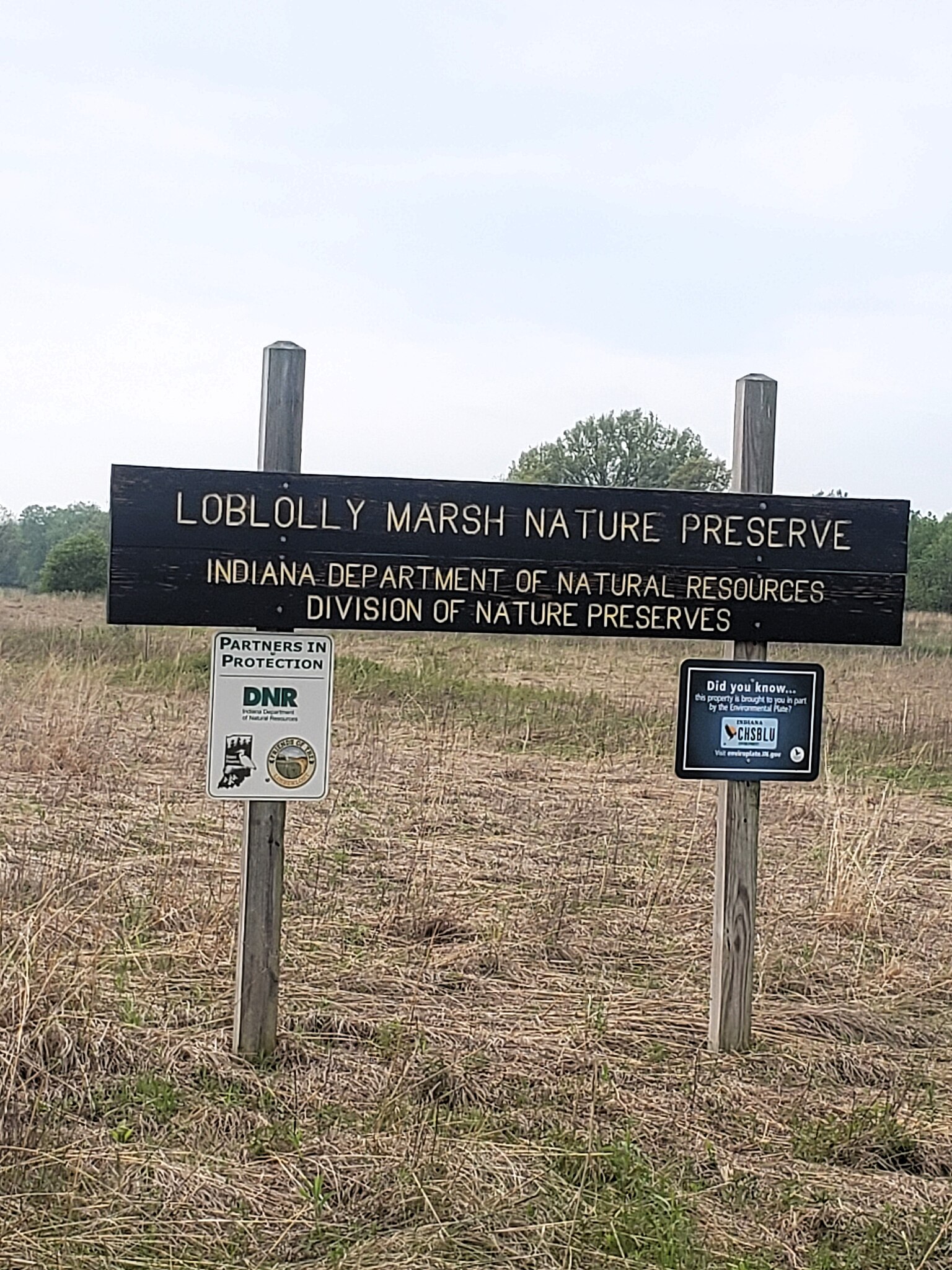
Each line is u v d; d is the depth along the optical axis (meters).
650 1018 5.65
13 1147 4.04
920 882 8.23
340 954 6.28
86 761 10.20
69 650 17.66
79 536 39.94
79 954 5.71
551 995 5.91
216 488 4.85
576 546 5.14
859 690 18.81
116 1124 4.36
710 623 5.24
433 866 7.93
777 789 11.09
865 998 6.11
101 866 7.27
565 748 12.59
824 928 7.14
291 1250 3.67
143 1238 3.69
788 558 5.28
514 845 8.59
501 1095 4.73
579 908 7.26
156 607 4.83
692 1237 3.81
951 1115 4.78
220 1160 4.14
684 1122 4.61
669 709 14.88
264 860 4.95
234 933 6.31
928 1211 3.99
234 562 4.88
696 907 7.39
